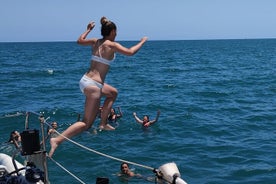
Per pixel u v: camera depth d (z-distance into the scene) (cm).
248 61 7888
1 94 3234
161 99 2952
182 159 1431
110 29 499
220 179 1216
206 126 2000
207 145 1625
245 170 1292
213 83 4053
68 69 5944
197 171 1294
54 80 4441
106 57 495
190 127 1983
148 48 18212
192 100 2909
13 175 546
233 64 7056
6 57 10125
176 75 5019
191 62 7812
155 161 1415
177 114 2330
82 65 6888
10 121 2055
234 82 4119
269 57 9394
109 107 525
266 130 1911
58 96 3127
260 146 1595
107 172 1290
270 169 1294
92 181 1211
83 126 499
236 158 1430
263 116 2256
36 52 14012
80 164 1366
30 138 481
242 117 2242
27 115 603
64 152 1485
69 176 1240
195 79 4494
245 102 2803
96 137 1739
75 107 2570
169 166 448
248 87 3672
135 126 1980
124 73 5325
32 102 2805
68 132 495
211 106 2634
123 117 2209
